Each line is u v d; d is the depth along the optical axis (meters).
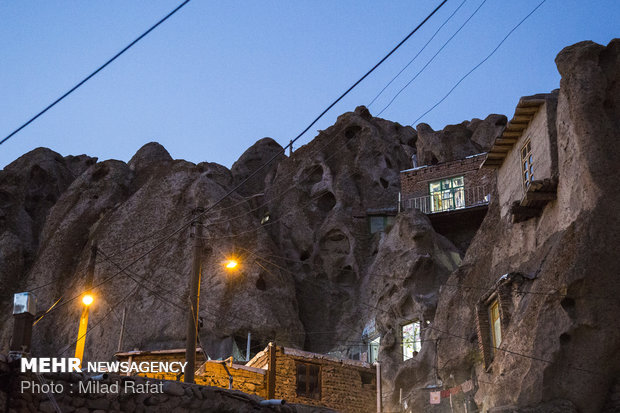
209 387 12.61
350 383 27.44
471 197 41.88
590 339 20.78
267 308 44.06
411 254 39.81
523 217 25.39
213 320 43.41
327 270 48.50
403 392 31.23
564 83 23.48
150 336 44.84
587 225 21.38
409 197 44.12
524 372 21.31
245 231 50.12
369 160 53.34
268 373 25.73
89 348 46.34
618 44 23.39
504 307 23.34
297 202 53.06
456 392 25.20
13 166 66.25
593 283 20.91
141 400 11.79
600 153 21.95
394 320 37.72
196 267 21.98
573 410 20.50
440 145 50.06
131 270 50.28
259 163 65.50
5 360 10.73
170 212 53.16
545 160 24.44
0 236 58.22
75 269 54.78
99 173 63.16
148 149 66.94
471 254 30.02
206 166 58.00
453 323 28.33
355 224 49.25
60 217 59.81
